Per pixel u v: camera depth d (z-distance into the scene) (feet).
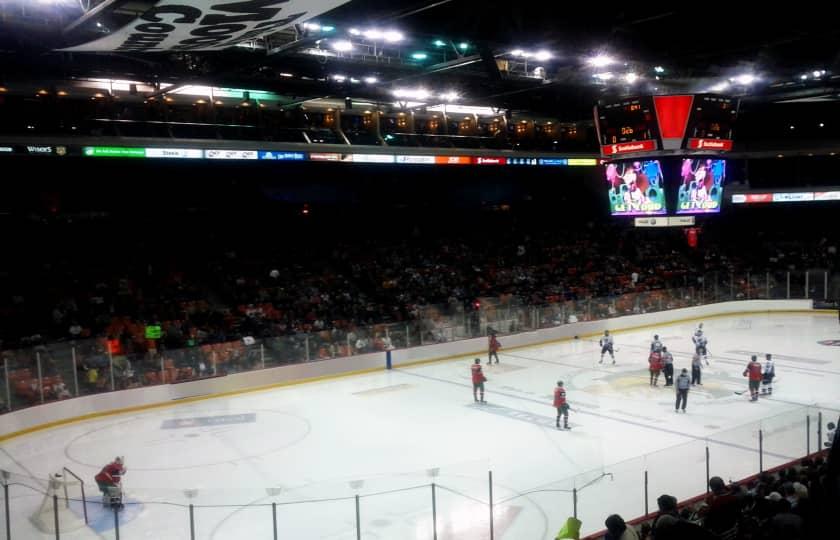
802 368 89.10
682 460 47.47
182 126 100.63
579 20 64.69
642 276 141.69
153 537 41.52
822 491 7.80
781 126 152.15
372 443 62.28
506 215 162.20
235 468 56.29
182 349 82.02
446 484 48.57
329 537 40.57
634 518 40.78
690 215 90.02
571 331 117.80
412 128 125.80
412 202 153.07
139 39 50.26
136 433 67.82
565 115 140.05
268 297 106.73
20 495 47.06
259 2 40.86
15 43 60.29
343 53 88.43
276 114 110.42
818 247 156.56
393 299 114.93
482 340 108.06
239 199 132.67
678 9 61.52
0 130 86.74
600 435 62.64
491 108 134.21
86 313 93.09
